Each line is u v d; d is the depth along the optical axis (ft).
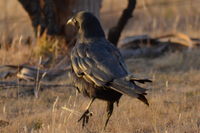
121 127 46.14
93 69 42.24
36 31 75.25
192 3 117.60
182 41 77.61
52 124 45.83
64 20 74.13
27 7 74.38
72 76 44.42
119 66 42.01
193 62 70.85
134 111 50.83
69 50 71.92
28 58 70.95
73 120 48.06
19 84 59.41
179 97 55.52
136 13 112.68
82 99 56.18
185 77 64.90
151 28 102.17
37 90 57.52
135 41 78.18
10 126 47.55
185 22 106.63
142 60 72.74
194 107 51.98
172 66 69.97
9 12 107.86
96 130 45.70
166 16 112.16
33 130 45.32
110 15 113.91
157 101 53.57
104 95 42.80
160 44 78.23
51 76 64.95
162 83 62.39
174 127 45.93
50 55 70.08
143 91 39.40
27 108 54.08
